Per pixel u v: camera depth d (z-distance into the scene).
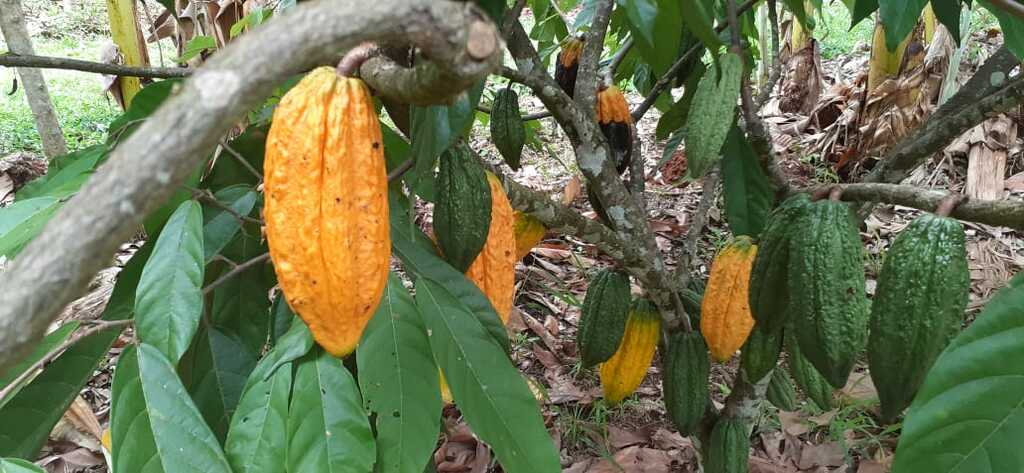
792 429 1.80
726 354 0.93
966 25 2.72
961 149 2.85
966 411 0.50
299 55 0.23
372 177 0.53
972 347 0.51
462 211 0.74
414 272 0.78
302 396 0.69
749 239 0.92
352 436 0.68
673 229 2.82
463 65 0.27
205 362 0.88
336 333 0.56
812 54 3.64
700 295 1.15
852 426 1.76
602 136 0.93
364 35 0.24
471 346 0.75
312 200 0.51
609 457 1.72
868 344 0.66
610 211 0.97
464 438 1.79
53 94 4.44
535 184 3.17
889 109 2.92
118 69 0.90
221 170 0.93
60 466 1.71
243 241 0.92
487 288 0.81
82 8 5.88
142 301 0.67
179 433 0.64
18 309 0.21
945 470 0.50
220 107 0.22
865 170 3.07
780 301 0.79
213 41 1.45
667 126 1.28
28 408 0.72
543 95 0.85
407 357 0.72
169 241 0.69
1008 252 2.51
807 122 3.53
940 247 0.62
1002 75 0.93
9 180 3.11
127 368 0.65
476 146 3.56
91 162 0.86
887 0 0.76
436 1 0.25
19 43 2.59
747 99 0.93
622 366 1.12
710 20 0.70
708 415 1.25
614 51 1.93
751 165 0.95
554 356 2.18
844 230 0.69
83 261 0.22
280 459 0.69
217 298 0.93
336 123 0.51
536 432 0.74
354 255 0.53
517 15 0.74
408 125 0.75
